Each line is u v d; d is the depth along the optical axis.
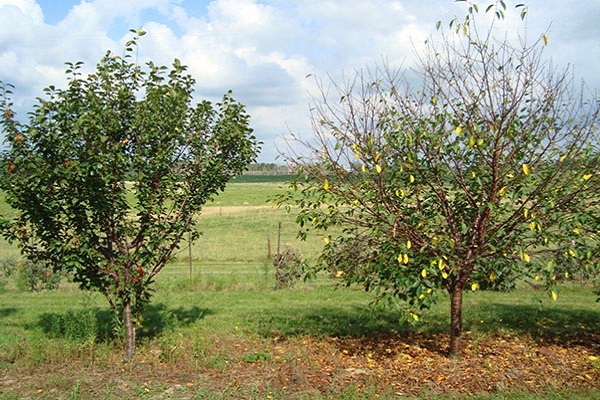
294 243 28.48
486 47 6.00
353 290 13.82
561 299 12.16
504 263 6.30
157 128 6.97
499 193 6.12
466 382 6.11
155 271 7.39
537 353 7.37
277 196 7.03
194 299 12.43
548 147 5.95
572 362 6.95
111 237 7.01
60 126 6.55
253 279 15.59
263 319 9.84
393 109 6.42
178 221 7.24
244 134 7.61
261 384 6.03
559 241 6.41
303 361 6.93
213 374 6.43
